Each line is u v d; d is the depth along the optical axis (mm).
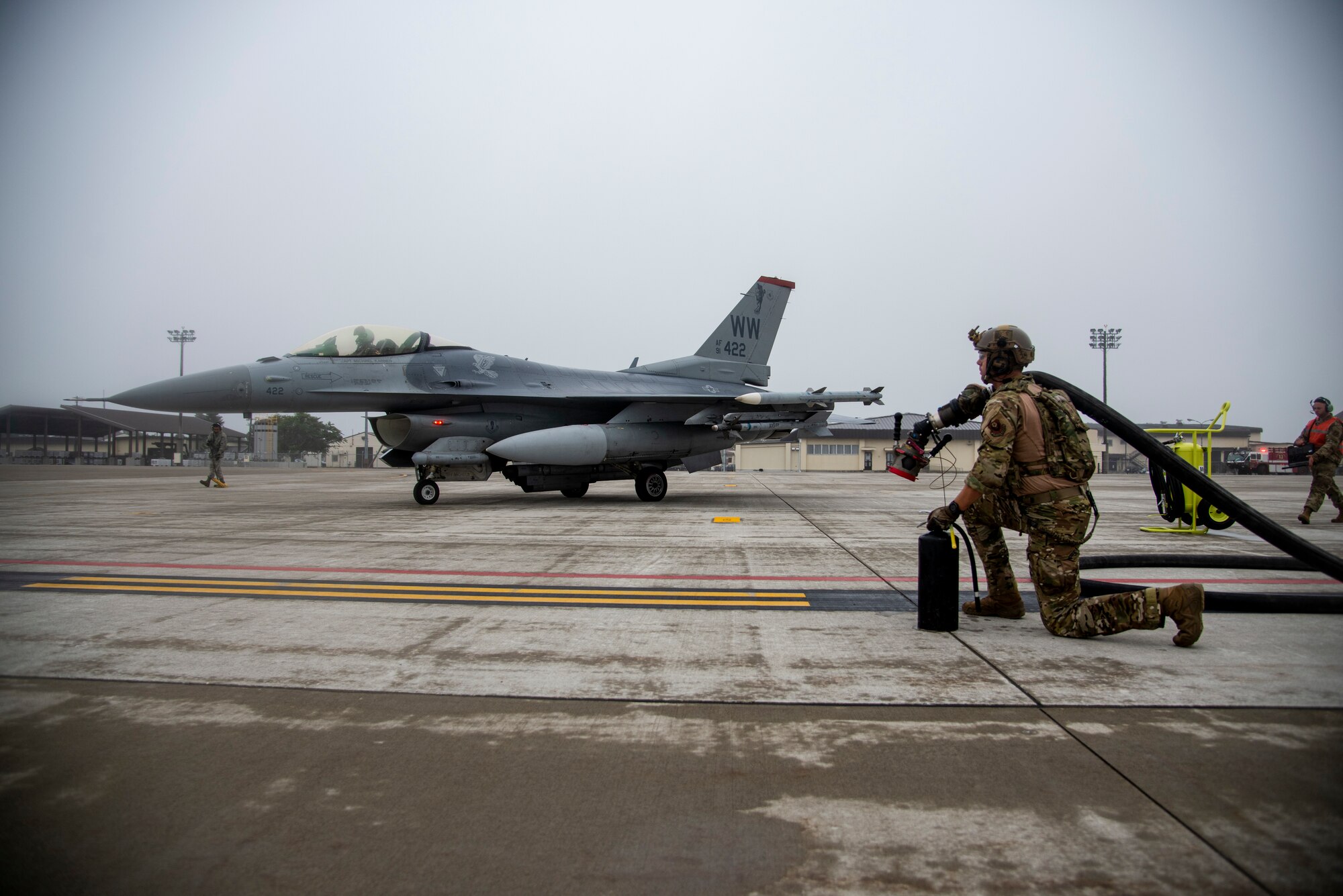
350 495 17297
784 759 2664
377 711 3131
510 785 2477
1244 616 4836
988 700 3246
